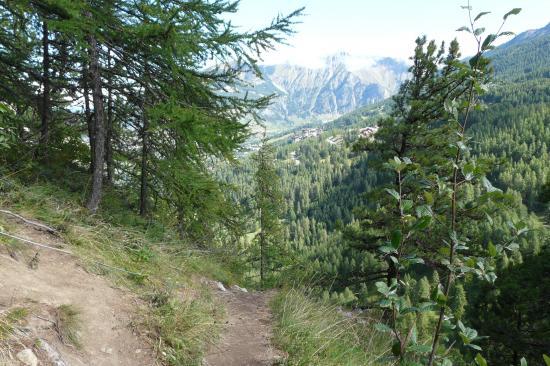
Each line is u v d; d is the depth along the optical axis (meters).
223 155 6.81
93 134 9.70
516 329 14.08
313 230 126.75
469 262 1.95
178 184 8.39
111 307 3.84
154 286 4.85
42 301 3.22
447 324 1.97
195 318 4.44
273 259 19.17
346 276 16.09
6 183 5.45
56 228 4.93
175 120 6.36
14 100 8.11
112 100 8.12
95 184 7.07
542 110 162.12
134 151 10.19
